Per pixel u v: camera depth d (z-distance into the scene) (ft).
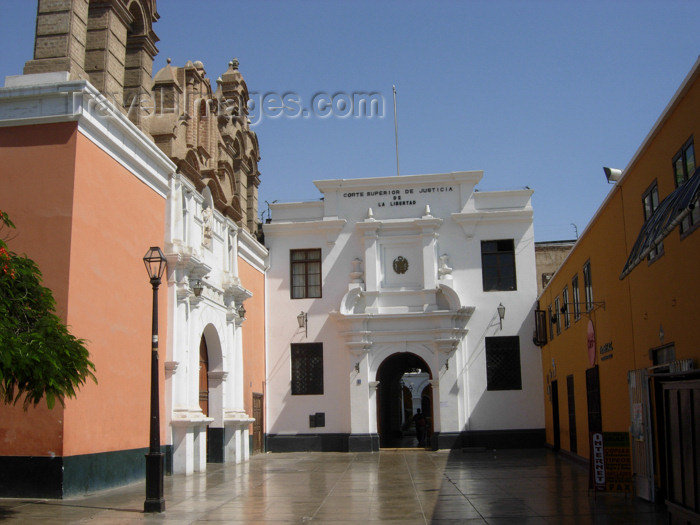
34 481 41.81
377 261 90.48
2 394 35.50
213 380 71.41
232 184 80.38
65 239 43.96
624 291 45.09
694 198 27.45
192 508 40.11
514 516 35.32
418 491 46.65
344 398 88.89
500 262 89.97
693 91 32.48
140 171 54.85
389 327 88.58
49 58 46.93
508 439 85.97
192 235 64.23
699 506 25.76
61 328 36.40
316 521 35.47
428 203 91.81
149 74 59.31
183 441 59.00
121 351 50.37
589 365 57.36
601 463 40.86
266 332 91.81
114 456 48.32
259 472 61.67
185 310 61.11
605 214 49.85
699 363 32.27
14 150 45.44
